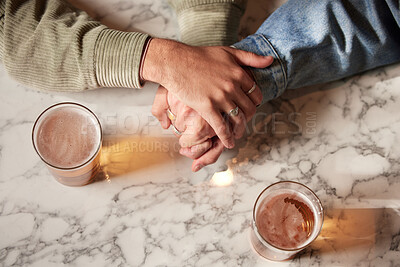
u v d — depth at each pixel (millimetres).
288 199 579
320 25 601
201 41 651
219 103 585
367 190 631
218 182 628
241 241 604
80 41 591
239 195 624
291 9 623
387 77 681
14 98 648
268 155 644
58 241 595
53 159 558
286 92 673
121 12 697
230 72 588
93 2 697
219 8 646
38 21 607
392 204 625
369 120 663
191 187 625
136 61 583
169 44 594
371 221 617
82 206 610
